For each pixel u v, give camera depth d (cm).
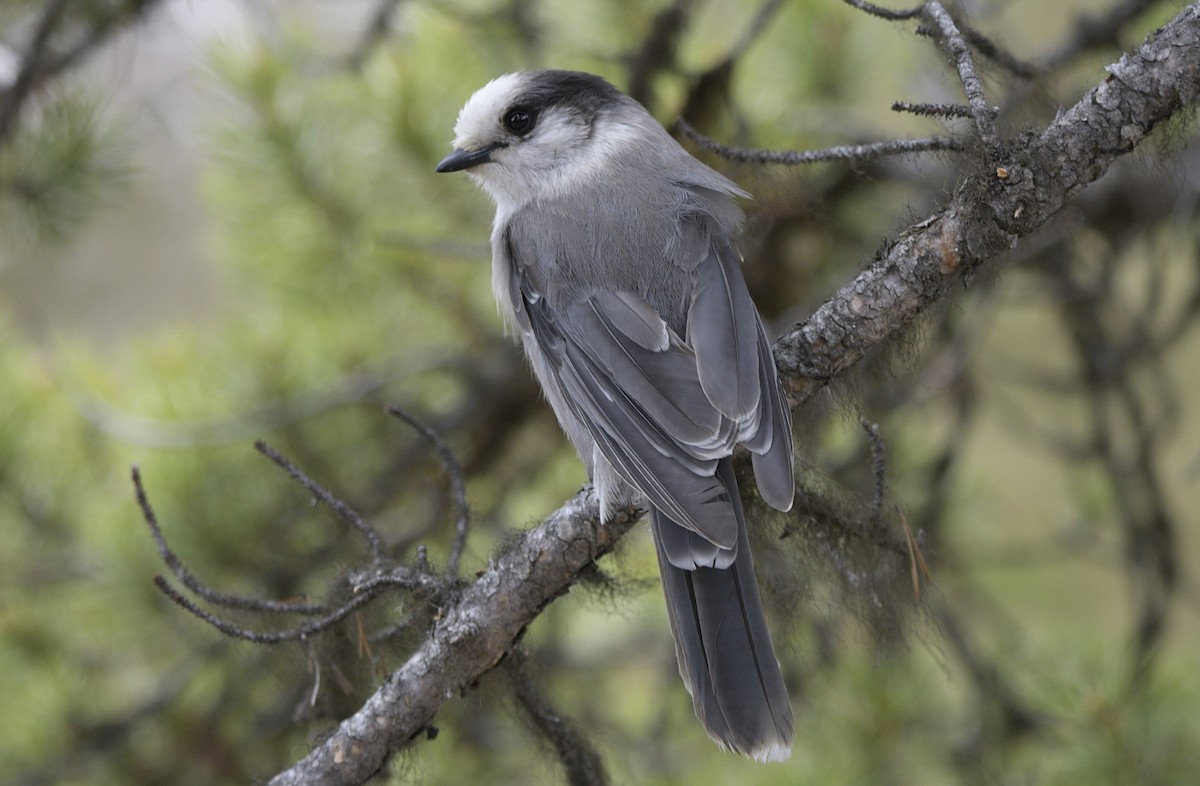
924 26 571
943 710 911
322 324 955
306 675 638
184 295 1466
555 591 584
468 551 676
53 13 825
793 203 796
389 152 938
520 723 625
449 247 921
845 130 945
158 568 855
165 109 1042
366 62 938
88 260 1447
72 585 893
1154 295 940
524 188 743
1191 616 1218
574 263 683
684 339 650
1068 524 1020
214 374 919
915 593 612
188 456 877
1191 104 529
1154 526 934
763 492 554
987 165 534
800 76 974
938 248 556
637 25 942
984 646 1023
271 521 873
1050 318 1251
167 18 893
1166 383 952
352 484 917
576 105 746
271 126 928
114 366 979
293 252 955
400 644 608
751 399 577
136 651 912
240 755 899
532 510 1016
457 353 964
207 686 930
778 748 566
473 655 577
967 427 959
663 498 584
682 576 588
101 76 903
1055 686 793
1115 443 972
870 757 871
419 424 613
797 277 939
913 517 895
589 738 649
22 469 885
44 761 880
